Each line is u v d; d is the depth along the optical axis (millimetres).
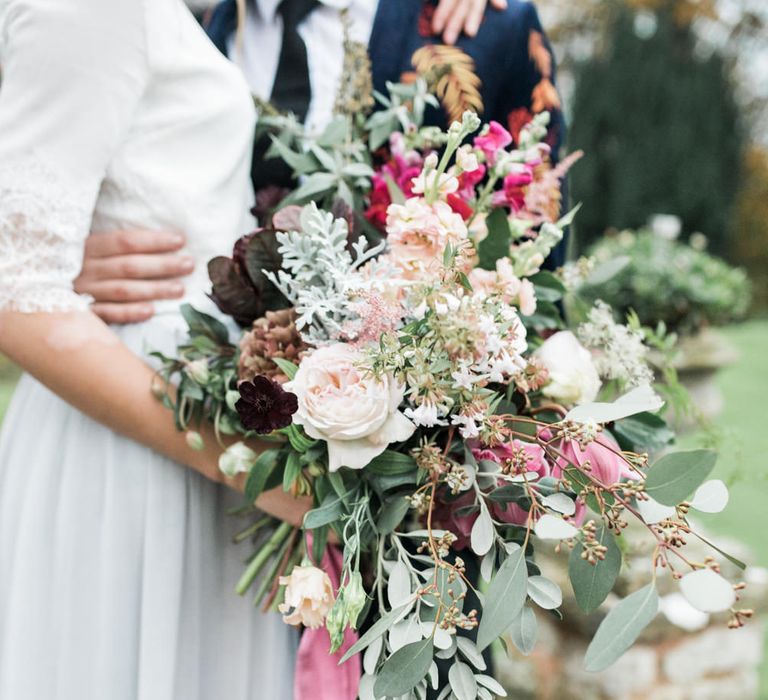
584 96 10648
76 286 1146
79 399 1077
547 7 12164
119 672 1140
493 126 1111
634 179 10484
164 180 1109
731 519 3725
